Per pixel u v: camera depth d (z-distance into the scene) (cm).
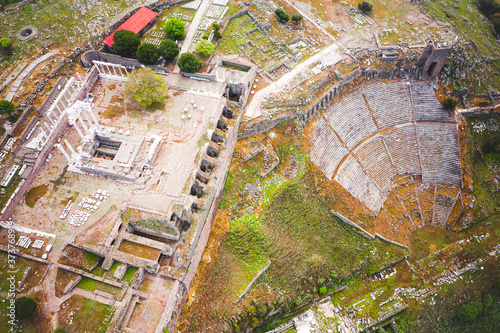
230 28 8944
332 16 9719
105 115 6925
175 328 5484
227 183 6969
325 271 6806
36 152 6222
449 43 8894
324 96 8262
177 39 8319
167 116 6931
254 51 8575
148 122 6838
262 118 7531
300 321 6375
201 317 5691
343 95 8750
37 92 7088
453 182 8738
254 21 9194
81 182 6103
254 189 7025
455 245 7925
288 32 9144
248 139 7531
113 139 6500
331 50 8919
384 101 9031
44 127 6619
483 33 10256
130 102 7131
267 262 6359
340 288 6912
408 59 8944
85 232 5550
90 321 4847
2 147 6262
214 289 5941
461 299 7356
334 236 7275
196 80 7550
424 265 7581
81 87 7081
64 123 6700
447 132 9012
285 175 7369
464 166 8800
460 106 9306
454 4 10756
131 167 6169
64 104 7006
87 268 5303
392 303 6975
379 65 8919
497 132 9319
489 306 7550
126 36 7475
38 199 5916
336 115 8556
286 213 7031
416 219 8356
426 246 7900
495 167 9094
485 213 8344
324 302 6688
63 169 6269
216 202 6544
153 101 7131
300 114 7912
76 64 7750
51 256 5369
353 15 9769
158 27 8656
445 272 7525
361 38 9219
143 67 7062
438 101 9138
